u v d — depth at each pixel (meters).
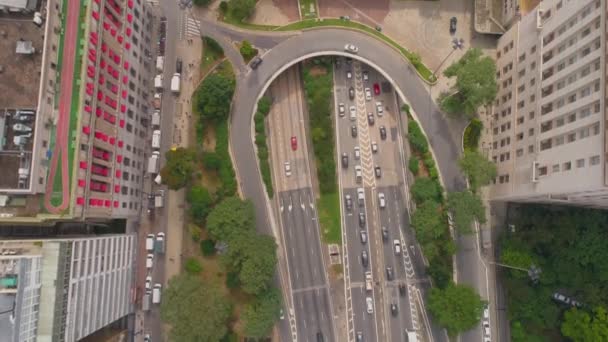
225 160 94.12
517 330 92.75
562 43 75.94
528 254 90.75
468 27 102.62
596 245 89.81
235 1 93.69
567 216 91.88
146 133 97.44
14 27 66.62
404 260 98.69
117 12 79.75
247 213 88.31
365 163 100.56
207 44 97.25
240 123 96.81
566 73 73.44
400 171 100.94
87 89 69.75
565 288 94.31
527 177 83.50
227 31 98.44
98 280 78.06
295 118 101.56
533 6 90.50
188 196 93.88
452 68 89.81
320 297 97.12
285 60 97.88
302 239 98.19
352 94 101.31
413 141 95.44
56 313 66.12
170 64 98.44
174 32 98.88
